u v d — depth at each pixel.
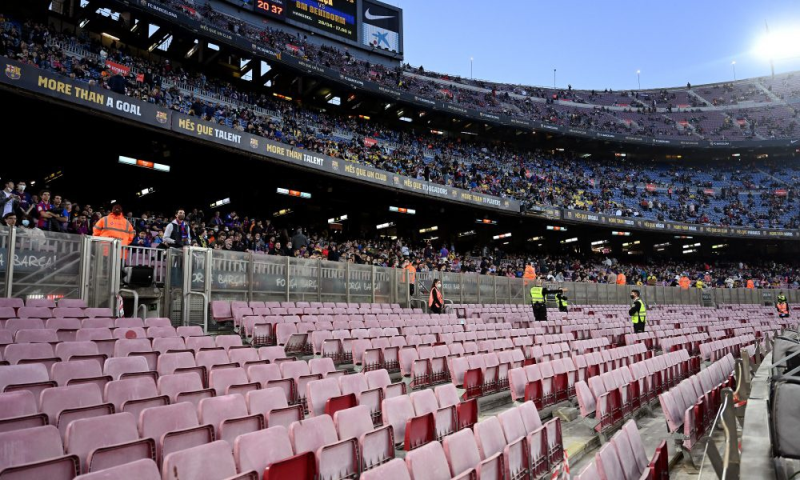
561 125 42.12
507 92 49.06
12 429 3.93
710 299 34.06
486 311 20.09
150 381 5.46
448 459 4.12
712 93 58.16
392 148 34.78
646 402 8.34
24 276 9.69
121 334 8.15
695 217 42.78
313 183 27.09
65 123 18.69
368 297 16.69
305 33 37.31
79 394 4.82
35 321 7.86
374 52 40.91
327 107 35.75
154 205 26.09
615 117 51.06
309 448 4.34
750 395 7.89
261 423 4.76
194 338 8.08
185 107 23.94
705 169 50.78
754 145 47.53
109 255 10.83
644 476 3.91
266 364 6.68
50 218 12.34
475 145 42.09
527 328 15.67
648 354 12.79
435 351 9.55
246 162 23.41
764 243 47.97
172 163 23.50
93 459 3.53
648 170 49.12
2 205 11.43
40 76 15.80
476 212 34.75
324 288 15.22
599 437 6.62
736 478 4.17
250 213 28.98
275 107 30.66
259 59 29.39
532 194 36.81
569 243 43.66
